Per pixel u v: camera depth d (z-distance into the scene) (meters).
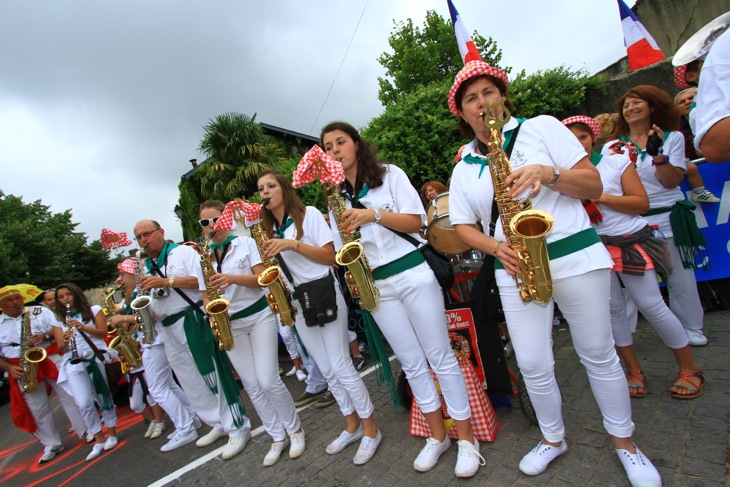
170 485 2.94
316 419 3.40
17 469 4.42
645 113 2.80
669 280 2.90
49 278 17.44
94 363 4.14
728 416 2.04
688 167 3.41
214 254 2.97
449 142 6.21
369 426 2.58
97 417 4.11
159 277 3.16
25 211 20.39
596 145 4.89
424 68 14.03
